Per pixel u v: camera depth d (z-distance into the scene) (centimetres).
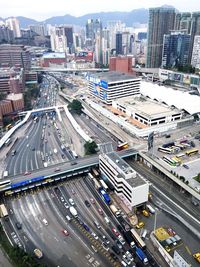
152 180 17088
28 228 13400
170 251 11538
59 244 12388
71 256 11750
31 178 16625
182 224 13312
